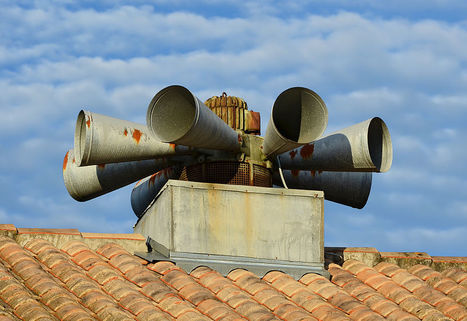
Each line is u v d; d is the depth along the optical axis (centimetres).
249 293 1938
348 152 2150
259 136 2223
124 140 2075
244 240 2048
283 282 2006
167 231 2023
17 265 1827
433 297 2081
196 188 2050
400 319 1916
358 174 2364
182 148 2167
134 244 2072
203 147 2075
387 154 2158
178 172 2238
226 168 2167
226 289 1911
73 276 1820
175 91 1961
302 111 2045
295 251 2075
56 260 1889
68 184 2305
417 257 2325
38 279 1759
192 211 2033
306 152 2225
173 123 2012
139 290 1853
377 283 2136
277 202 2092
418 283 2156
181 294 1869
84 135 2098
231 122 2217
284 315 1836
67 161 2316
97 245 2047
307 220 2098
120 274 1917
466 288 2183
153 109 1991
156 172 2272
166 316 1722
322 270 2083
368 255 2297
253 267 2038
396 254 2328
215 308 1791
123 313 1681
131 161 2173
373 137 2192
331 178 2344
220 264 2017
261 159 2198
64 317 1631
